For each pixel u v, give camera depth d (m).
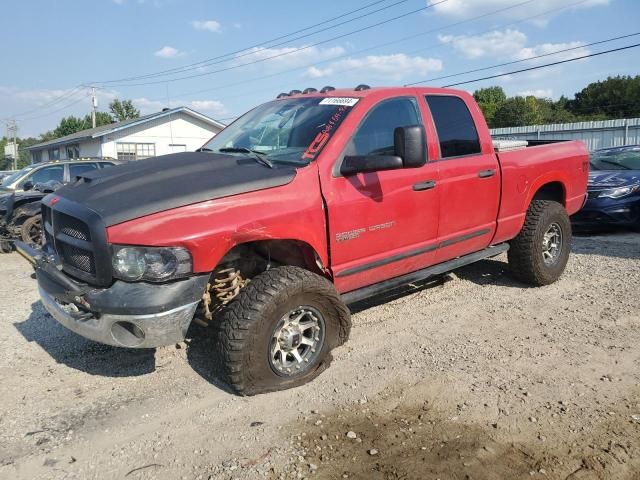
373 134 4.20
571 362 4.04
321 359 3.84
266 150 4.27
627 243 8.13
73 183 3.98
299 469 2.86
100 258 3.16
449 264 5.00
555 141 6.46
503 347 4.32
